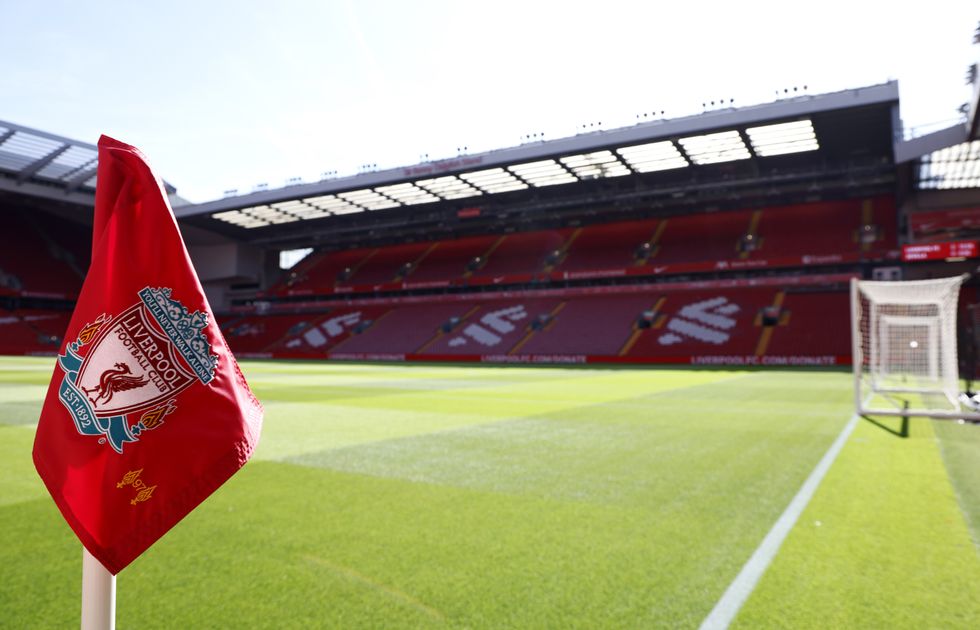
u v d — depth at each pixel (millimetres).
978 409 9406
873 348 13594
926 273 30812
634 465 5594
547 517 3846
